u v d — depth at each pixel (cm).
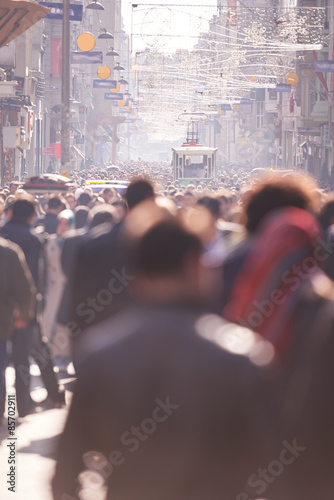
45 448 1978
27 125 14350
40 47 15162
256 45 13562
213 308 1334
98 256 1766
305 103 15050
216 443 702
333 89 13650
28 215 2478
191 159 12612
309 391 1037
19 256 2114
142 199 1836
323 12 13062
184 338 711
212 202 2477
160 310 729
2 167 12356
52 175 4409
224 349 708
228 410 700
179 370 702
